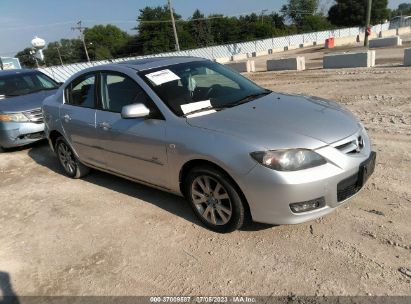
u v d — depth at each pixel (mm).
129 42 80688
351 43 43781
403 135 5844
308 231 3500
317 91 10906
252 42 51719
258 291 2861
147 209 4379
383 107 7863
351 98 9211
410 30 52500
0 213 4887
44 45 33000
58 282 3297
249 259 3229
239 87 4461
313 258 3127
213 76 4547
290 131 3252
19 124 7398
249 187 3172
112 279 3238
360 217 3613
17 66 28578
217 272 3133
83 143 5023
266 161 3061
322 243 3301
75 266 3488
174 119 3740
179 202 4430
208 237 3631
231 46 49875
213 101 4008
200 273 3148
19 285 3328
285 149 3064
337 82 12062
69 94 5324
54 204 4910
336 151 3145
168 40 75875
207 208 3662
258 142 3156
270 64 19812
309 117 3518
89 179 5648
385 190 4078
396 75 11773
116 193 4961
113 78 4520
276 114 3598
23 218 4641
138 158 4160
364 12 70812
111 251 3646
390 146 5422
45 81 9000
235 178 3223
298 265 3070
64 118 5246
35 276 3424
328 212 3186
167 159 3777
